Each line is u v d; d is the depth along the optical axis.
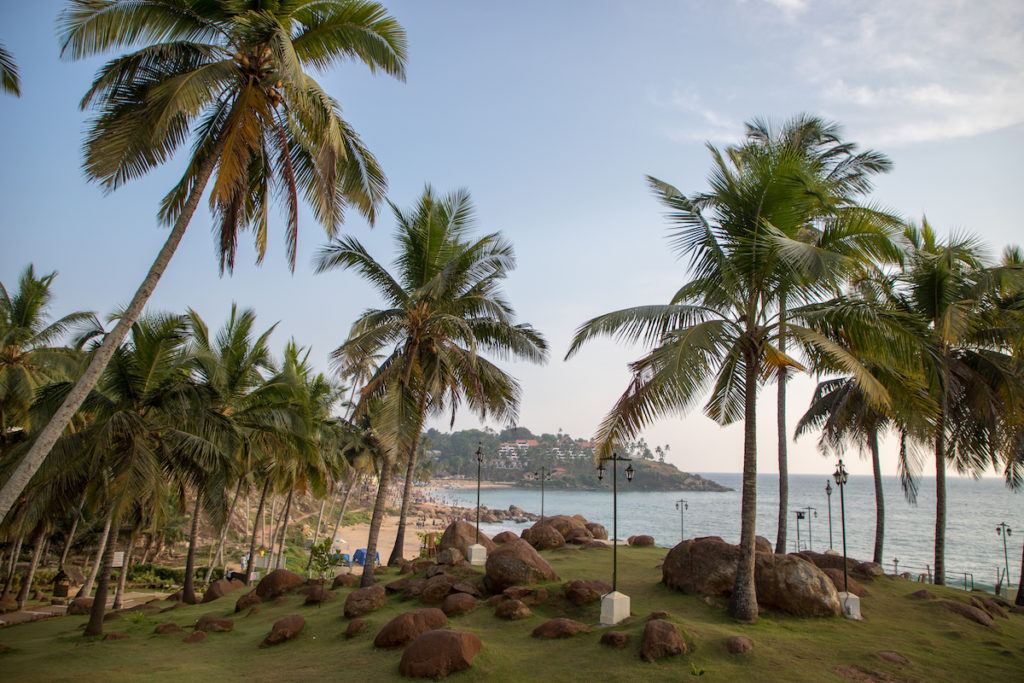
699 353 11.64
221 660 13.67
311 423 26.62
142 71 11.98
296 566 45.16
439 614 13.62
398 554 24.66
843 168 21.17
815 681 9.97
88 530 34.75
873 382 11.09
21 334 23.08
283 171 13.25
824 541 74.94
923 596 15.48
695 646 11.25
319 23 12.84
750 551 13.05
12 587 31.55
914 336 11.48
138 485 17.02
